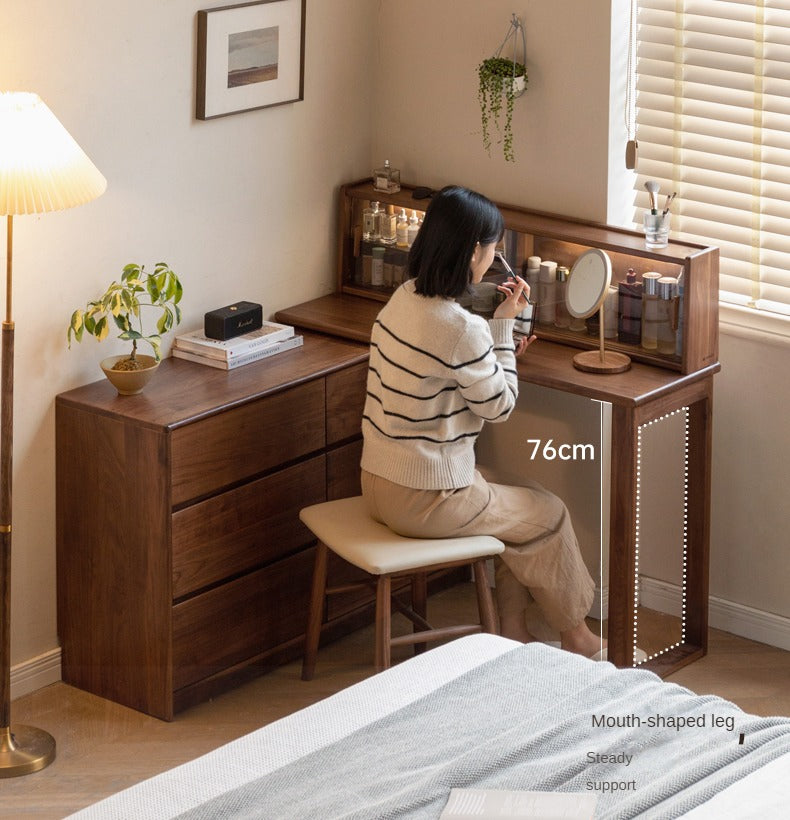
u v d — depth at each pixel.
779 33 3.44
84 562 3.40
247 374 3.49
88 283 3.36
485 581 3.32
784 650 3.73
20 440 3.30
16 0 3.05
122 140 3.35
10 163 2.78
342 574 3.74
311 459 3.58
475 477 3.35
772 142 3.50
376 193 3.93
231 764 2.16
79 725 3.34
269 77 3.68
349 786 2.07
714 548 3.80
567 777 2.07
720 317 3.62
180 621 3.31
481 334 3.16
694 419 3.56
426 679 2.40
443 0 3.86
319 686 3.54
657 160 3.71
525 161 3.81
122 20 3.27
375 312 3.91
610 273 3.39
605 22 3.57
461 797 2.01
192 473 3.25
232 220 3.70
